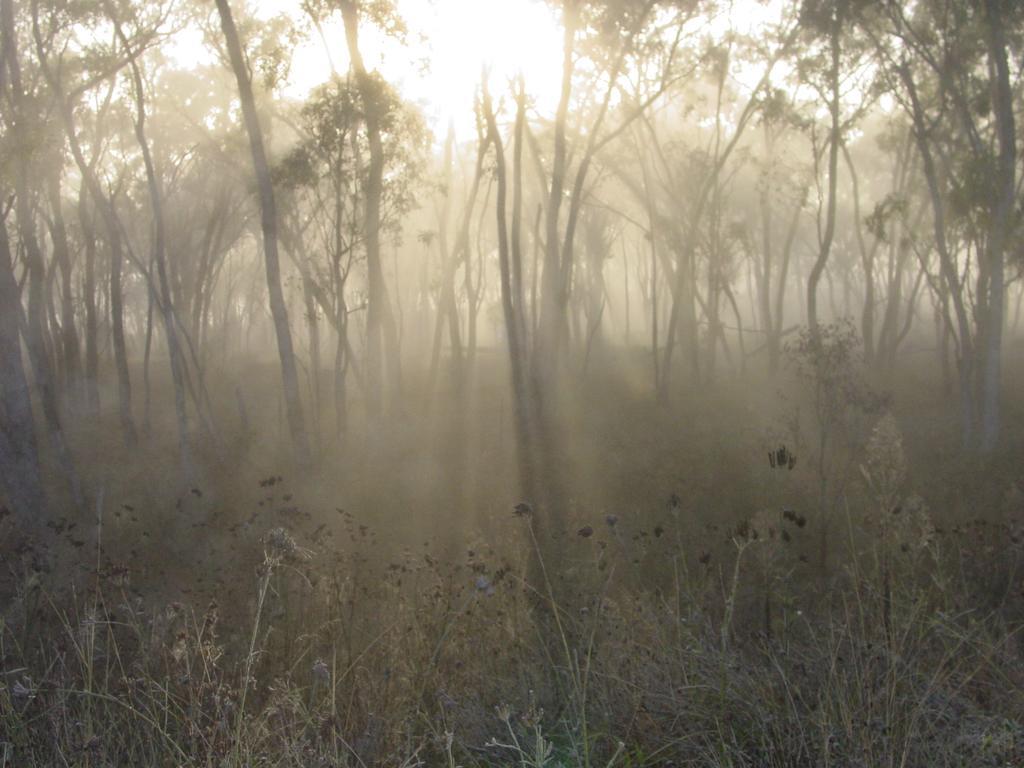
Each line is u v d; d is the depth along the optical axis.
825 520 8.94
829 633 5.09
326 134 23.78
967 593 5.67
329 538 7.67
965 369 21.98
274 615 5.67
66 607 6.47
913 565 5.24
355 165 24.84
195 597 7.66
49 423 17.84
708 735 4.38
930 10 24.02
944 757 3.90
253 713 4.59
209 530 12.39
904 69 23.73
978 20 22.44
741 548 5.75
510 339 23.06
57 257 31.17
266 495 17.56
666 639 5.16
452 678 5.32
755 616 6.23
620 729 4.61
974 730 4.07
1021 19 21.67
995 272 21.41
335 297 25.66
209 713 4.27
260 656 5.06
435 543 11.52
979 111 23.06
